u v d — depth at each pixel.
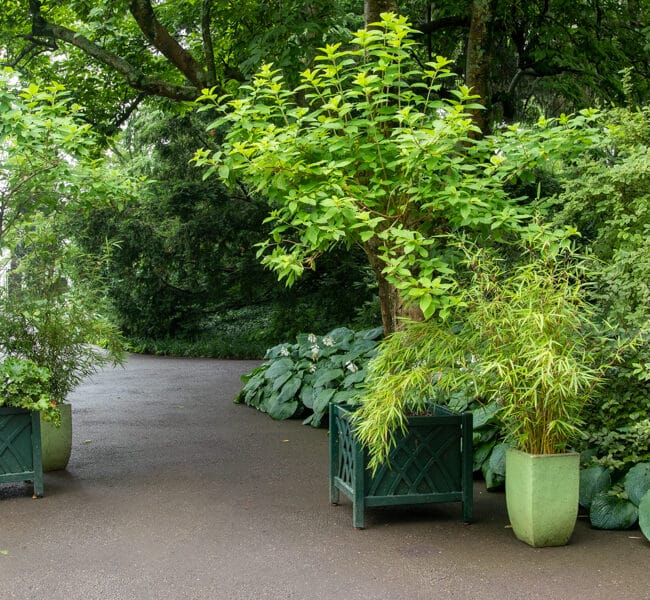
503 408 3.91
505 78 11.03
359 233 4.18
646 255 4.45
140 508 4.71
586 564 3.66
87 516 4.54
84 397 10.00
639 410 4.43
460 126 4.07
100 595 3.31
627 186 5.10
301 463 6.00
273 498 4.93
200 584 3.44
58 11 10.68
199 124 16.52
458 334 4.14
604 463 4.38
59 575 3.55
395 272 4.01
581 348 4.17
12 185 5.32
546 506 3.84
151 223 16.69
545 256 4.00
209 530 4.24
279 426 7.72
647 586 3.38
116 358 6.24
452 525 4.33
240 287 17.09
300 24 7.59
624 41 9.68
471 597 3.27
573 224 5.64
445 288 3.82
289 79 7.48
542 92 11.70
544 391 3.74
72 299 5.96
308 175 4.27
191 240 16.33
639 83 9.55
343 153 4.29
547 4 8.87
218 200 16.00
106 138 10.59
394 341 4.16
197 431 7.45
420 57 9.39
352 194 4.23
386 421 3.89
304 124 5.57
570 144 4.38
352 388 7.68
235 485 5.29
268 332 16.89
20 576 3.54
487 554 3.81
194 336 17.73
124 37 10.27
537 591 3.33
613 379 4.46
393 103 5.32
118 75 10.60
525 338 3.80
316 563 3.70
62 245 6.14
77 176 5.36
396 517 4.50
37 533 4.20
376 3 6.18
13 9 9.90
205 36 8.54
